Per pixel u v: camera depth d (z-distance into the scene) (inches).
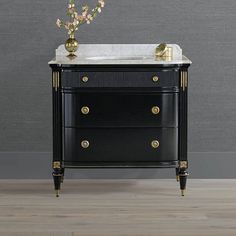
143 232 162.2
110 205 185.8
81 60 192.7
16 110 215.0
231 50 213.3
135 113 192.7
